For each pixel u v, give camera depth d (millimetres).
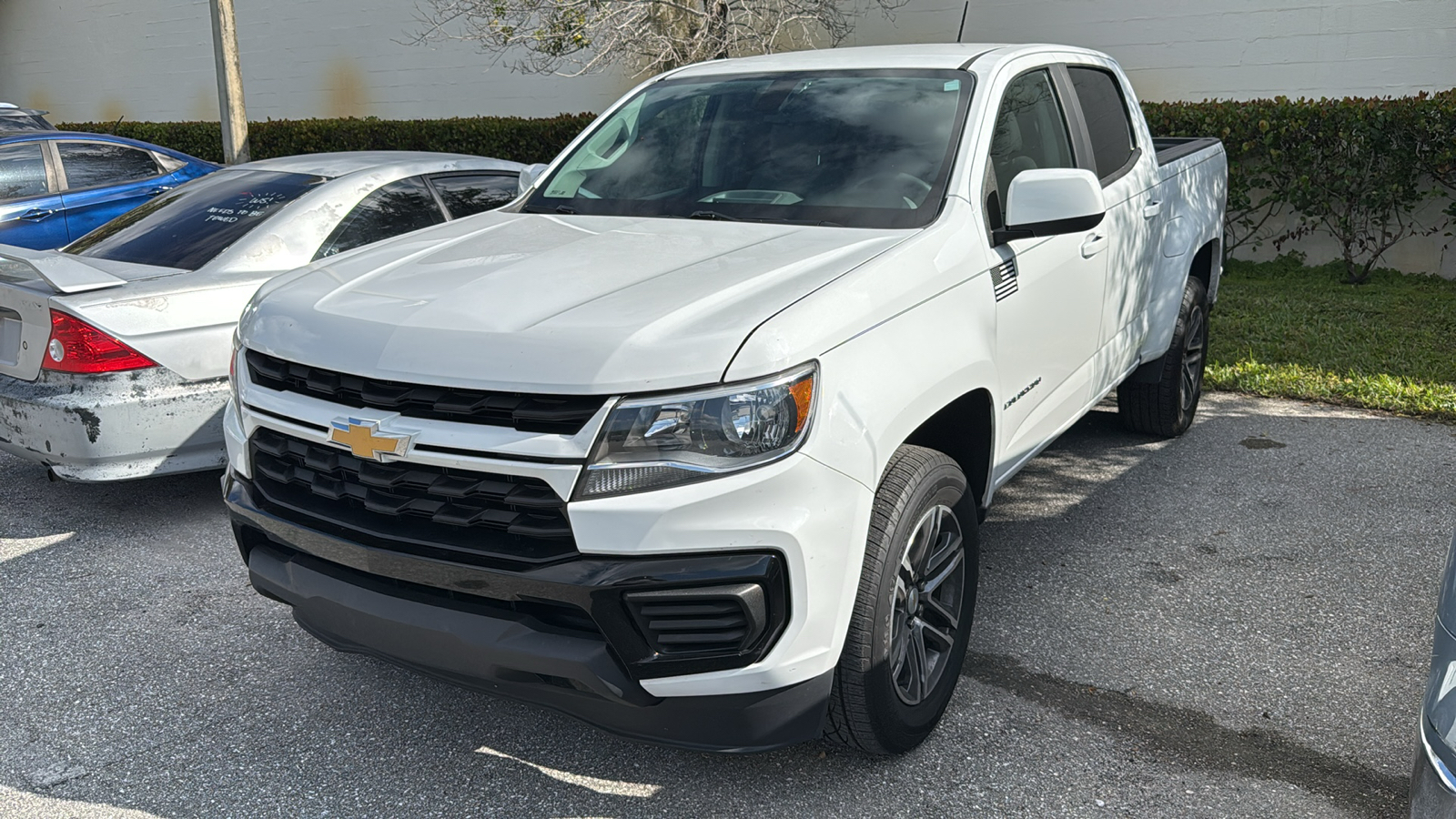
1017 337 3482
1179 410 5723
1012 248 3455
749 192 3592
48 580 4301
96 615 3988
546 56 12219
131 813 2854
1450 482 5129
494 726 3258
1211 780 2938
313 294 2945
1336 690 3379
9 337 4703
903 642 2955
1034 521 4770
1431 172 8945
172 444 4621
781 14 9992
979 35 11273
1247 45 10000
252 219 5156
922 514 2861
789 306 2570
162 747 3152
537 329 2504
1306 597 4008
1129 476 5320
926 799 2871
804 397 2461
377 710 3352
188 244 5090
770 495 2400
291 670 3600
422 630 2564
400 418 2539
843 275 2773
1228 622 3832
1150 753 3066
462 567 2482
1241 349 7480
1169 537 4578
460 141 13805
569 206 3859
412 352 2535
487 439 2424
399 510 2564
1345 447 5691
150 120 19531
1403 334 7656
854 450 2553
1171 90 10445
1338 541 4496
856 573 2596
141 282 4609
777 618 2434
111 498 5242
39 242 8258
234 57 10695
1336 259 9875
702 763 3057
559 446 2371
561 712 2600
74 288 4312
